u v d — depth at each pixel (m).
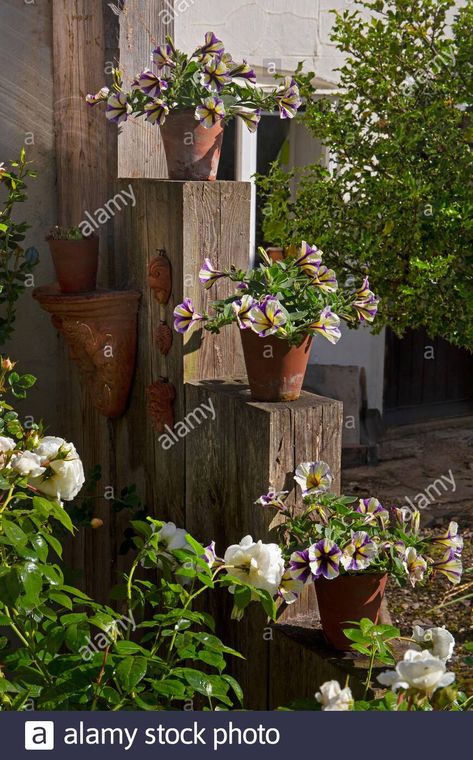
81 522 3.59
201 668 3.14
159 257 3.12
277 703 2.79
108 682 2.26
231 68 3.19
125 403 3.49
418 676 1.74
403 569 2.49
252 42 5.26
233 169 5.36
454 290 4.52
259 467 2.74
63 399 4.01
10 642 3.81
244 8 5.19
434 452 6.45
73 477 2.16
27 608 2.05
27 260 3.60
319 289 2.80
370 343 6.45
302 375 2.85
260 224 5.51
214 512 3.00
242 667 2.96
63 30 3.63
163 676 2.15
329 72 5.58
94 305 3.27
